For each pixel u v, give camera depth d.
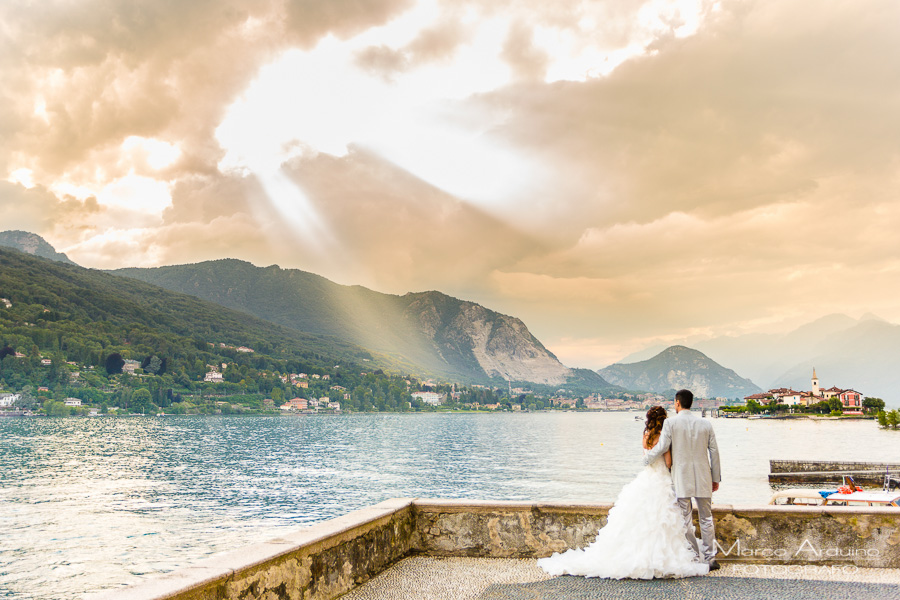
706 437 8.59
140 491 66.88
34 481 75.12
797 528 8.79
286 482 73.94
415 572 8.47
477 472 82.62
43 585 33.03
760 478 61.03
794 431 165.25
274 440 157.00
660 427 8.81
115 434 170.38
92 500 60.44
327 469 88.56
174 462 99.88
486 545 9.27
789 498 21.67
